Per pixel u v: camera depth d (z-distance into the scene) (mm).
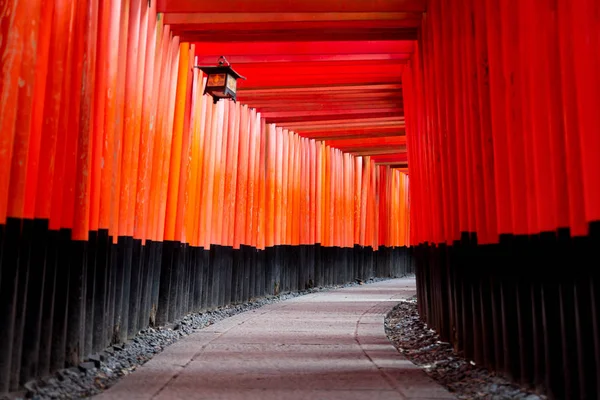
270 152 16859
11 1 5082
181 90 10672
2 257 5082
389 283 23703
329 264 20844
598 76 4121
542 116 4977
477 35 6777
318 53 11602
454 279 7953
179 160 10578
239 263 14570
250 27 10297
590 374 4293
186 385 5449
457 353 7750
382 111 16031
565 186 4645
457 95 7715
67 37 6090
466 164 7305
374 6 9742
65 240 6309
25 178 5309
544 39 4914
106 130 7402
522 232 5562
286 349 7637
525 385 5371
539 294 5125
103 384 5977
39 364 5789
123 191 8211
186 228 11094
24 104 5289
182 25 10266
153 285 9727
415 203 11289
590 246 4172
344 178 22266
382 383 5578
